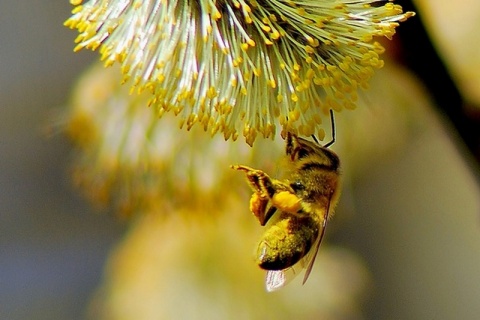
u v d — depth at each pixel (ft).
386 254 1.41
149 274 1.10
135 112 0.99
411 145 1.37
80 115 1.01
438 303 1.42
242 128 0.76
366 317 1.36
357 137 0.96
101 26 0.76
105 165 1.00
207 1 0.75
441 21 0.82
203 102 0.75
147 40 0.75
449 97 0.82
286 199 0.79
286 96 0.75
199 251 1.08
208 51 0.75
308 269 0.80
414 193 1.39
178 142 0.97
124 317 1.11
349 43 0.75
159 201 0.99
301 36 0.75
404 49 0.81
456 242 1.45
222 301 1.08
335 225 1.25
